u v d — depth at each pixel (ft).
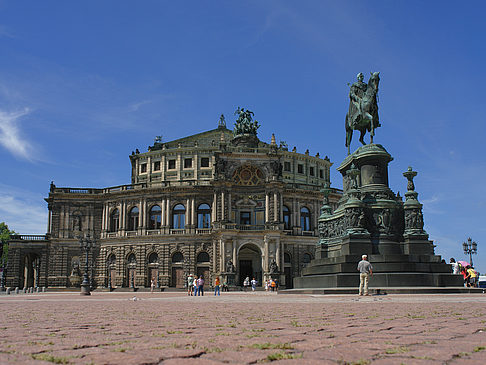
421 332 30.81
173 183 322.14
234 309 60.23
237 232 279.08
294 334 29.76
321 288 100.78
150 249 302.25
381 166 115.03
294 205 307.37
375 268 98.17
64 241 317.63
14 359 20.20
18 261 320.70
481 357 20.58
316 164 353.72
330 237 118.11
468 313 46.96
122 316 49.93
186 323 39.47
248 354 21.45
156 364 19.12
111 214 321.93
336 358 20.29
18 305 84.84
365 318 41.93
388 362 19.34
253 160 296.10
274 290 243.81
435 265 98.68
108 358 20.38
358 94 125.08
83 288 194.08
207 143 362.74
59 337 29.37
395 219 107.65
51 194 322.55
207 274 292.20
